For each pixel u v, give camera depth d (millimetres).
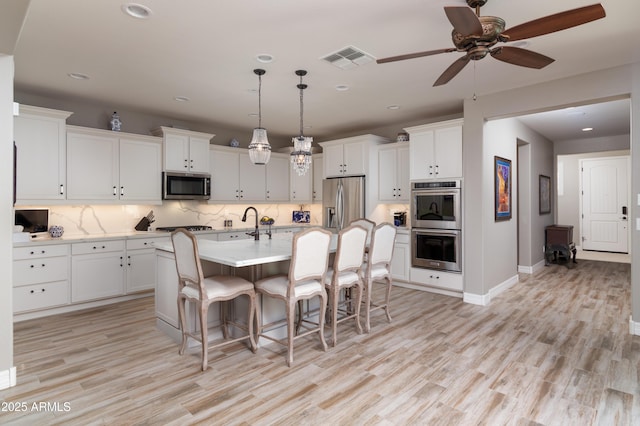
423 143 4961
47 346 3086
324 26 2643
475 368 2686
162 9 2398
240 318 3316
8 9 1711
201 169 5430
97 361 2797
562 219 9203
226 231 5531
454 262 4652
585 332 3418
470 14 1849
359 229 3189
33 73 3562
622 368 2674
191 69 3469
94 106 4707
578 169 8953
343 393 2336
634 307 3355
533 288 5164
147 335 3346
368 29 2697
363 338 3291
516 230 5590
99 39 2836
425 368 2688
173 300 3246
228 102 4594
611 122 5727
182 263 2834
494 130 4715
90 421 2031
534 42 2906
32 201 3939
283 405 2197
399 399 2268
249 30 2701
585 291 4980
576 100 3631
